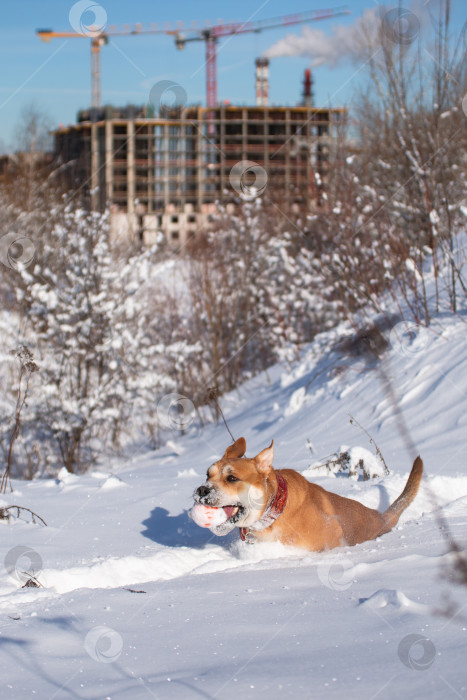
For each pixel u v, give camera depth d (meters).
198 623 2.88
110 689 2.22
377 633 2.56
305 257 14.79
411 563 3.55
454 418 7.55
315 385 10.71
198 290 15.39
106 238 13.47
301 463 7.17
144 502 5.82
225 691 2.13
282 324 14.14
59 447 12.35
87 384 12.39
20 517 5.46
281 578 3.56
